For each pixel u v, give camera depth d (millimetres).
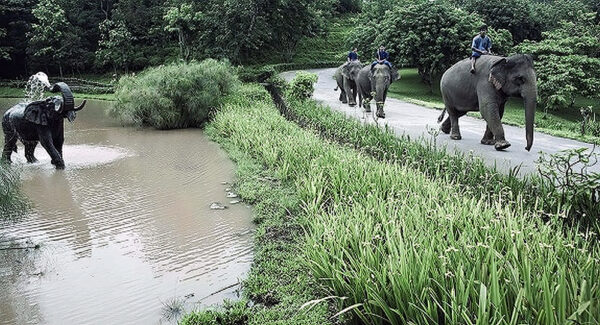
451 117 12344
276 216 7719
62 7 40844
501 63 10234
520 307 3312
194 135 16703
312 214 6980
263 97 21406
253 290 5520
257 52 40562
